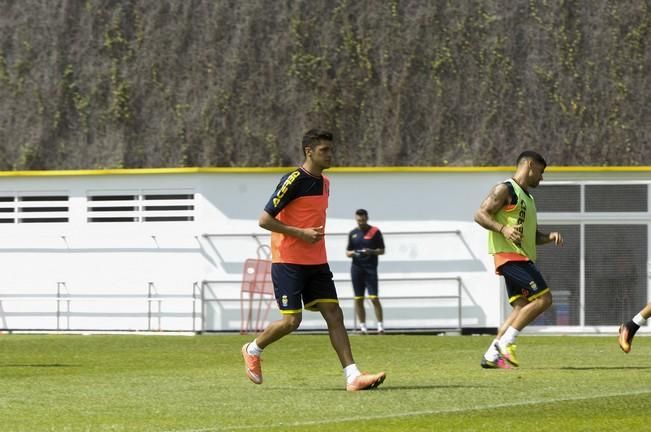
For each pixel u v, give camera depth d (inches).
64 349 2728.8
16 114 3941.9
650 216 3629.4
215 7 3981.3
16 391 1571.1
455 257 3688.5
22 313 3838.6
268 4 3966.5
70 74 3971.5
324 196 1544.0
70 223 3821.4
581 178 3656.5
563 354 2357.3
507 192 1904.5
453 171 3695.9
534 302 1910.7
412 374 1814.7
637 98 3806.6
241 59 3892.7
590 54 3860.7
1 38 4050.2
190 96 3873.0
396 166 3718.0
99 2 4055.1
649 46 3880.4
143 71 3932.1
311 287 1545.3
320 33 3909.9
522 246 1915.6
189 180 3745.1
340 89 3831.2
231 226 3722.9
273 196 1521.9
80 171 3809.1
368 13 3932.1
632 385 1572.3
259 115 3821.4
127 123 3863.2
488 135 3747.5
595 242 3631.9
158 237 3754.9
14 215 3855.8
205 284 3713.1
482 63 3846.0
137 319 3764.8
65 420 1227.9
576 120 3764.8
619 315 3607.3
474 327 3671.3
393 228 3705.7
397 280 3686.0
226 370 1988.2
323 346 2802.7
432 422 1187.3
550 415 1245.1
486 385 1582.2
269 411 1296.8
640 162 3703.3
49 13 4060.0
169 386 1628.9
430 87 3826.3
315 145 1526.8
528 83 3818.9
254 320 3703.3
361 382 1509.6
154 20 4001.0
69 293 3814.0
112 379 1782.7
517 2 3927.2
